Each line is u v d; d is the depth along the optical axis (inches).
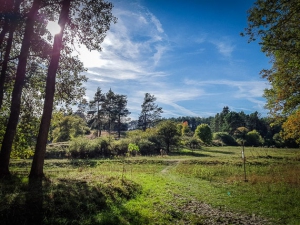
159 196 470.3
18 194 285.7
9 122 451.5
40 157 445.7
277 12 512.7
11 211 250.8
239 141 3356.3
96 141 1610.5
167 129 1945.1
